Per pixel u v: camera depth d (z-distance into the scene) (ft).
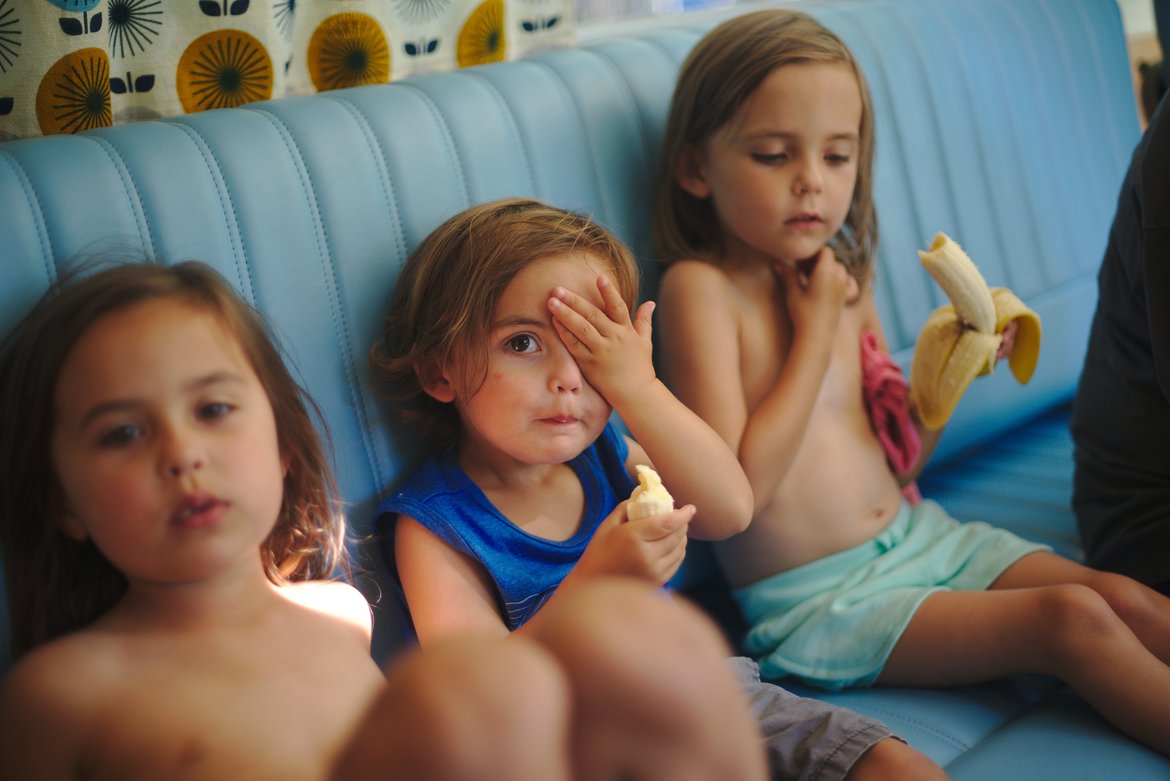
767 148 3.97
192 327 2.55
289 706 2.60
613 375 3.39
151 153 3.23
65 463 2.48
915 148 5.14
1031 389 5.47
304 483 3.01
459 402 3.39
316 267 3.46
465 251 3.36
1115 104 6.14
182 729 2.44
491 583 3.40
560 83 4.19
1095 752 3.30
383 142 3.67
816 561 4.14
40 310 2.66
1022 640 3.54
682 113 4.19
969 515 4.82
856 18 5.13
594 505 3.62
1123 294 4.31
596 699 1.59
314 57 4.21
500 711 1.49
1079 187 5.85
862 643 3.84
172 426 2.46
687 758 1.60
